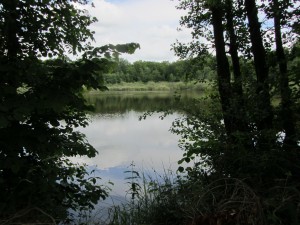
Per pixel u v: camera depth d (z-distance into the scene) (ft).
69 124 15.15
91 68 12.41
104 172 29.12
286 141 14.57
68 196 15.40
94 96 140.05
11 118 11.12
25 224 11.09
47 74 12.53
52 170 14.07
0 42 14.12
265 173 12.72
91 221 14.15
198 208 11.01
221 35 24.62
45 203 13.14
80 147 14.19
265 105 15.97
